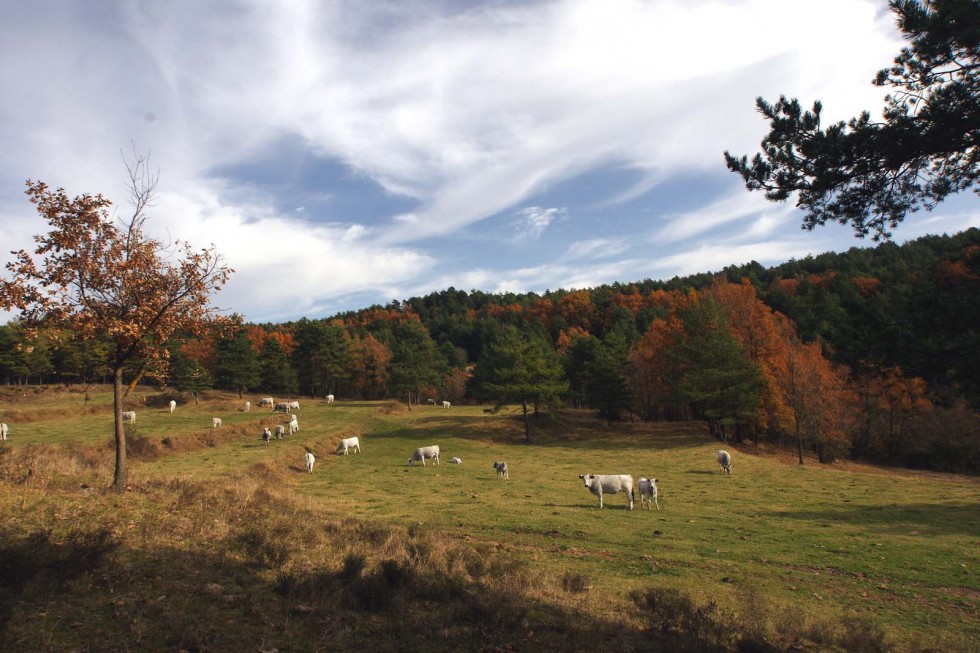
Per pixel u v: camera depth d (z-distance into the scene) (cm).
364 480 3247
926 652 952
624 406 6238
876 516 2331
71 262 1450
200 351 9412
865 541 1886
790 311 8950
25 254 1415
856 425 5875
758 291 11062
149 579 858
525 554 1589
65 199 1462
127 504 1363
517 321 14938
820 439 5231
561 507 2442
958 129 854
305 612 809
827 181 968
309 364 9325
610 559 1585
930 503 2655
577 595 1134
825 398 5100
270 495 2125
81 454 2844
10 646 591
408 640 738
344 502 2480
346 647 701
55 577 792
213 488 1923
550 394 5466
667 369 6150
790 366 5022
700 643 838
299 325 11250
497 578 1157
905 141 888
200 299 1664
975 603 1298
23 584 746
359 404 7725
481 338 14112
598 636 855
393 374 7731
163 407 6431
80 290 1496
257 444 4288
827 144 930
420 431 5669
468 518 2128
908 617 1199
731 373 5147
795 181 1005
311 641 709
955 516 2344
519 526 1995
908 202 979
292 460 3725
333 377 9681
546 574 1287
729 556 1672
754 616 1032
